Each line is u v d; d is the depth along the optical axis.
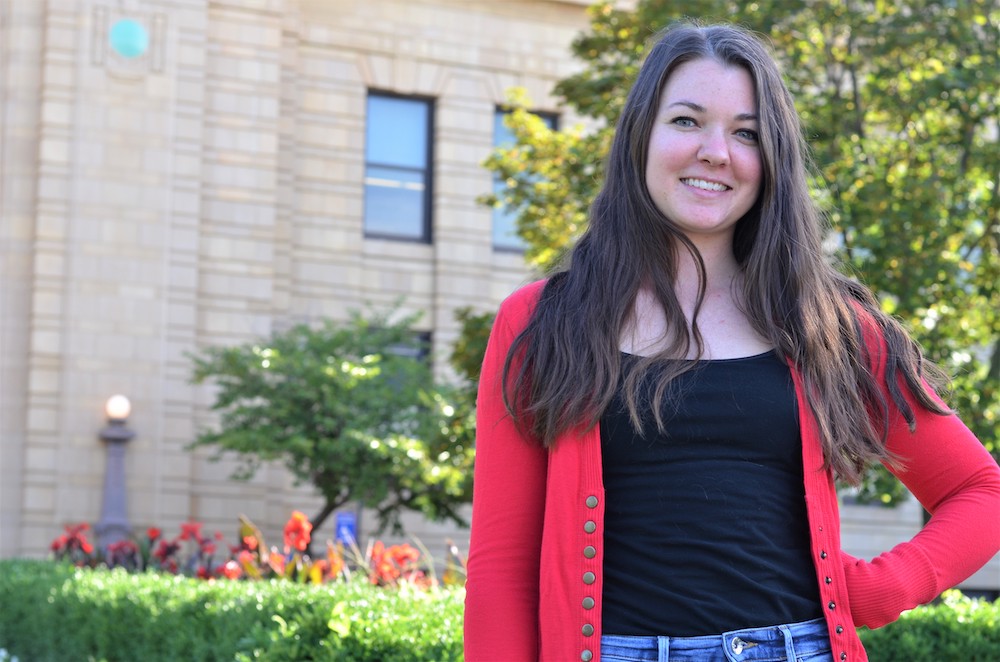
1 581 11.30
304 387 18.11
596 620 2.25
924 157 13.04
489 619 2.33
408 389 18.09
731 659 2.20
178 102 20.78
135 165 20.48
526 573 2.37
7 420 19.81
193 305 20.56
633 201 2.51
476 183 22.91
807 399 2.34
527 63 23.42
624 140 2.57
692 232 2.50
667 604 2.23
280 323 21.41
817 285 2.46
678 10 13.10
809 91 14.48
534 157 14.65
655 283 2.44
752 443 2.31
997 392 11.79
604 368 2.34
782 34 13.13
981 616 6.64
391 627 5.43
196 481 20.42
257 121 21.31
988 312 12.95
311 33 22.20
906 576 2.33
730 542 2.25
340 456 17.69
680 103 2.50
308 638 5.52
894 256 11.70
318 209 21.98
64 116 20.23
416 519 21.58
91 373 20.00
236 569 10.15
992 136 16.19
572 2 23.62
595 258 2.50
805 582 2.30
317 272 21.88
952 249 13.02
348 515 17.05
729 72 2.51
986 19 13.11
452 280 22.55
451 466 16.47
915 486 2.51
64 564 12.52
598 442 2.32
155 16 20.77
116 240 20.30
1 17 20.41
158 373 20.30
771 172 2.49
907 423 2.47
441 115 22.81
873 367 2.50
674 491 2.28
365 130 22.53
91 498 19.84
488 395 2.46
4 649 10.83
